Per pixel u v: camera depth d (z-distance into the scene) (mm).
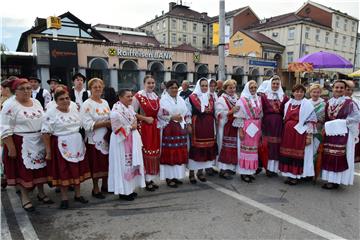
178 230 3260
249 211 3730
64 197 3863
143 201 4094
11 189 4676
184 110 4586
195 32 55625
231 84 4984
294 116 4617
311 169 4617
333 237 3109
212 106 4840
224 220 3488
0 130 3492
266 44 38094
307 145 4590
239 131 4848
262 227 3314
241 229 3271
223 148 4984
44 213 3732
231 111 4801
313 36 40062
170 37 53188
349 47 46250
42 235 3188
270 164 5035
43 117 3693
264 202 4016
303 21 38125
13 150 3578
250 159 4805
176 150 4559
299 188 4578
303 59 8914
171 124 4516
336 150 4367
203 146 4742
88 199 4191
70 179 3805
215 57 31031
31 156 3689
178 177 4648
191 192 4426
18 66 22609
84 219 3555
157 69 27516
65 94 3730
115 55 24266
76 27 25719
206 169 5387
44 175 3852
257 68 34438
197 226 3346
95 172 4117
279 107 4895
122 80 25672
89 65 23016
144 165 4395
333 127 4371
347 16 44125
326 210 3756
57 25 21047
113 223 3441
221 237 3107
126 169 4016
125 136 3936
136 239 3088
